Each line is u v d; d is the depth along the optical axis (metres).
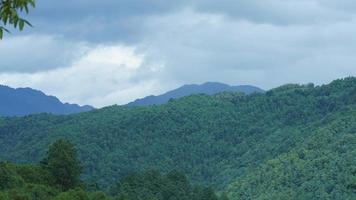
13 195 91.94
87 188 127.69
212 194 164.12
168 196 152.62
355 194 172.38
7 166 104.62
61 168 116.75
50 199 97.38
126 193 137.75
